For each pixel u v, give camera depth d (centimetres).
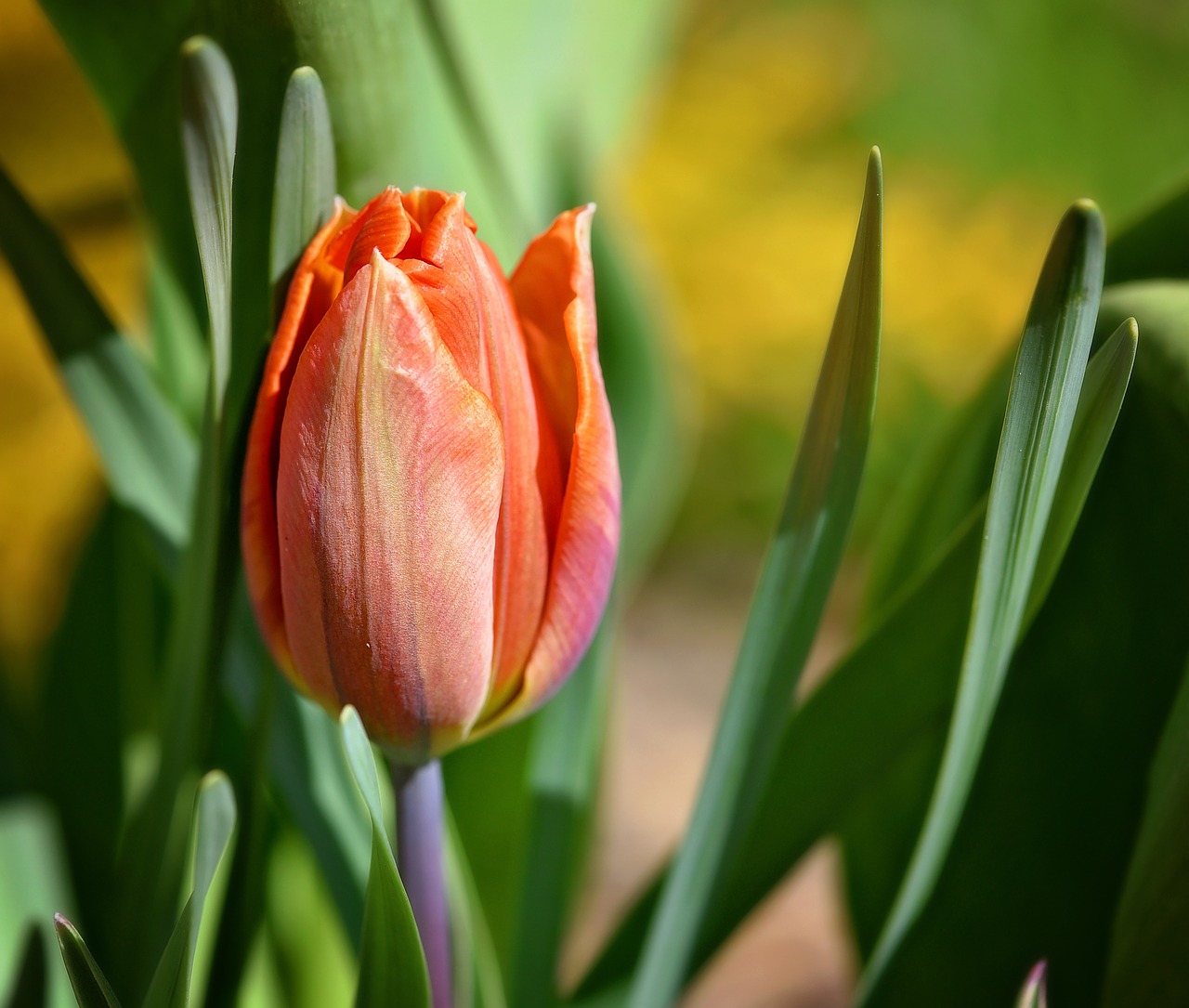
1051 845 44
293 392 36
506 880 53
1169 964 41
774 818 43
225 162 37
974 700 40
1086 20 255
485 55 50
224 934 42
